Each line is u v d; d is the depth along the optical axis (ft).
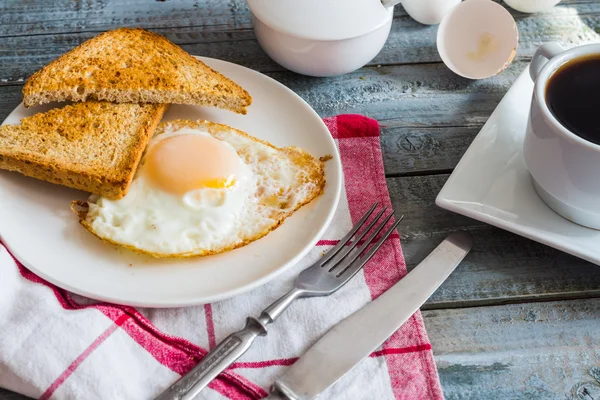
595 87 1.56
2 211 1.56
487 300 1.57
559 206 1.59
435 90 1.92
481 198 1.62
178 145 1.61
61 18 2.00
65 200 1.60
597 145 1.44
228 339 1.44
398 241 1.62
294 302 1.52
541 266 1.62
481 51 1.92
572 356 1.51
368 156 1.74
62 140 1.63
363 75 1.94
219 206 1.57
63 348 1.40
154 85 1.69
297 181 1.63
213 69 1.80
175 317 1.51
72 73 1.71
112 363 1.40
